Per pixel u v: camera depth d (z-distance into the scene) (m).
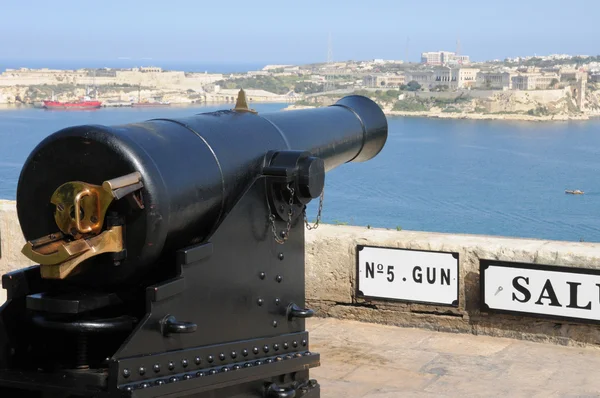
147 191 2.16
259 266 2.62
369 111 3.72
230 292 2.49
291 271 2.78
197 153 2.45
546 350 3.97
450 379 3.61
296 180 2.67
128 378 2.12
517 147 106.00
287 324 2.77
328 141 3.28
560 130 134.88
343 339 4.20
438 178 78.69
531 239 4.25
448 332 4.26
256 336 2.63
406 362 3.84
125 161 2.16
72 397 2.20
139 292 2.33
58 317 2.23
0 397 2.26
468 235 4.37
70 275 2.21
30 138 90.06
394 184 74.81
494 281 4.04
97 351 2.33
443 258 4.19
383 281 4.34
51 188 2.25
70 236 2.14
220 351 2.45
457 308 4.21
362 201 65.94
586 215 61.00
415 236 4.36
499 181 77.31
